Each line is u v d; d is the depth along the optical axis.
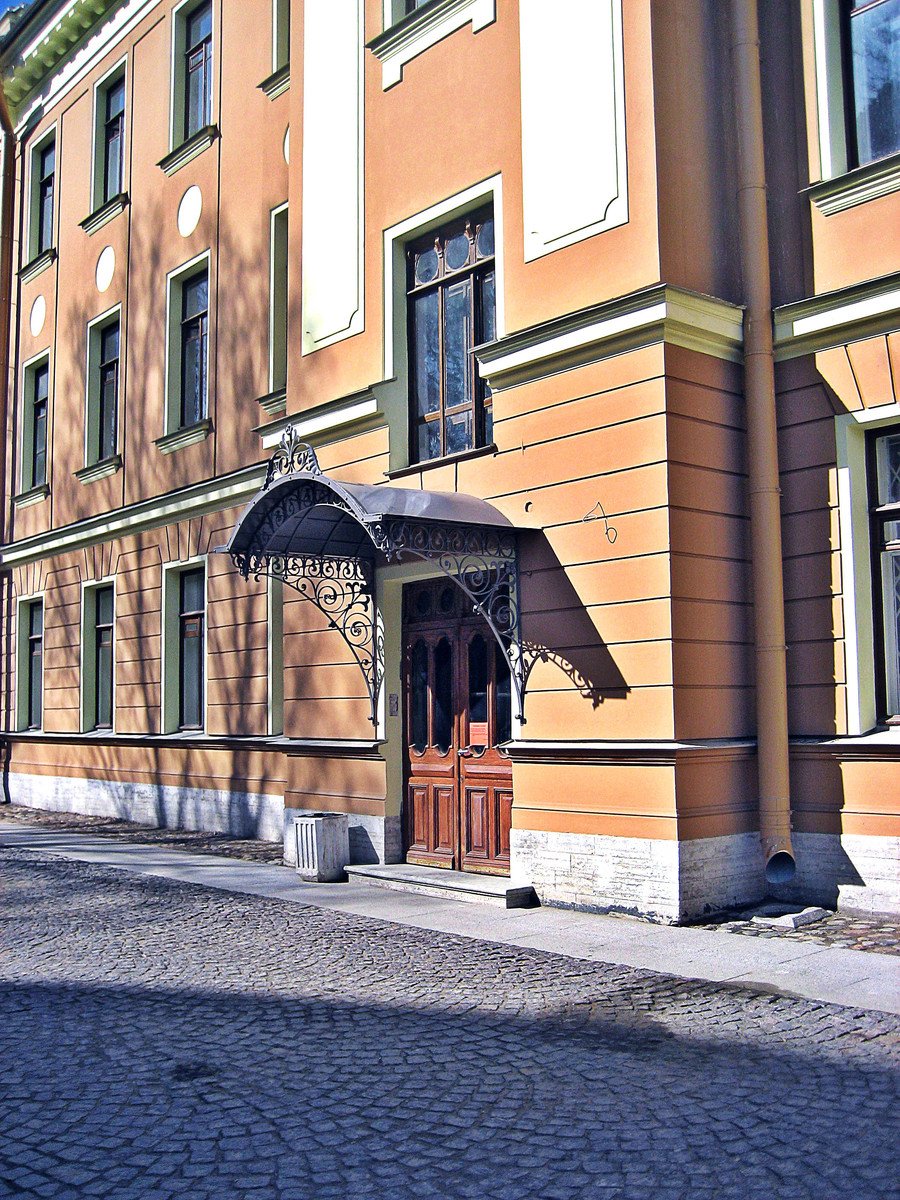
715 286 9.09
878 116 8.83
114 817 17.56
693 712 8.50
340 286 12.10
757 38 9.28
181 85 16.98
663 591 8.51
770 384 8.96
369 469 11.58
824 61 8.92
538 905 9.31
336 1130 4.59
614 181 9.12
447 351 11.01
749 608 9.02
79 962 7.61
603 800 8.81
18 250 21.77
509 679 10.16
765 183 9.13
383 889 10.38
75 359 19.50
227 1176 4.18
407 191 11.29
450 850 10.64
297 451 9.77
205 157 16.14
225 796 14.99
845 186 8.67
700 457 8.80
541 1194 3.99
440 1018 6.13
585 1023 5.98
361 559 11.38
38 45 20.28
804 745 8.66
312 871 10.92
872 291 8.39
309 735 12.17
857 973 6.83
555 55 9.70
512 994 6.56
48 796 19.70
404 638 11.33
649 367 8.74
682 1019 5.99
